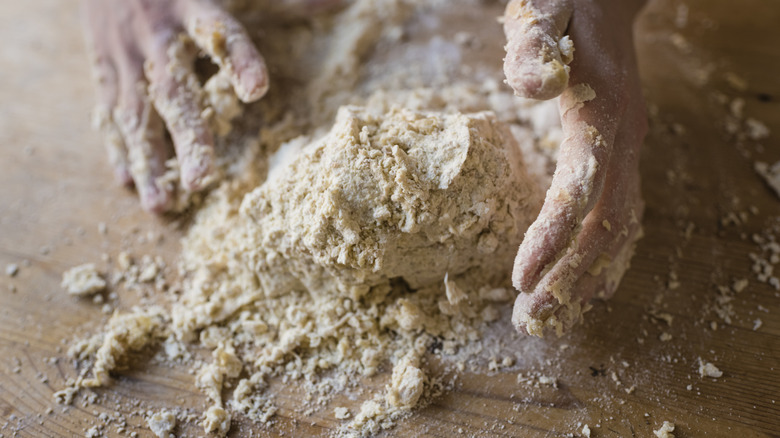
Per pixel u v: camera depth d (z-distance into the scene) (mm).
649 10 414
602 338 304
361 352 302
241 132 362
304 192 292
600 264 280
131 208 357
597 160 267
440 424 287
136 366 308
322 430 289
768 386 292
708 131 362
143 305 326
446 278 302
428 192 284
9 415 299
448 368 299
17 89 411
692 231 331
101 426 294
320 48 395
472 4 413
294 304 312
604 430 284
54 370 310
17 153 383
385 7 403
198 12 339
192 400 298
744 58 390
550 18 280
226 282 321
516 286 260
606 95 281
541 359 300
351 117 296
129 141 354
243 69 318
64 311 327
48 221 357
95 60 375
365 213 285
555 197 263
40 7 457
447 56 389
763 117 366
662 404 289
